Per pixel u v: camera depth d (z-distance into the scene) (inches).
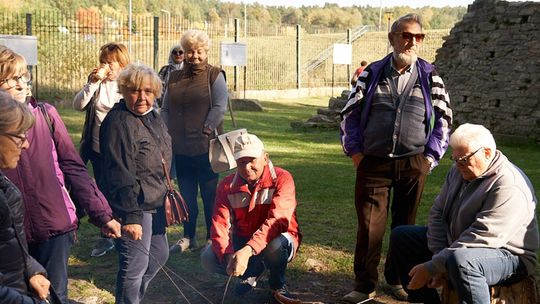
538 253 237.3
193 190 245.6
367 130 196.7
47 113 148.1
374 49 1886.1
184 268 227.1
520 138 594.2
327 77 1585.9
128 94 165.5
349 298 198.2
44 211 141.2
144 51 1024.9
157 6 3545.8
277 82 1272.1
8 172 137.8
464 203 163.6
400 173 195.5
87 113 225.9
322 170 429.1
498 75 613.9
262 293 203.8
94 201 150.9
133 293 166.9
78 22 947.3
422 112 193.3
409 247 182.4
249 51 1370.6
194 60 238.4
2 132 115.0
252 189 190.9
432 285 167.3
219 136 221.0
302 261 234.2
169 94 241.3
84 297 196.7
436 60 679.1
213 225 191.9
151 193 167.3
